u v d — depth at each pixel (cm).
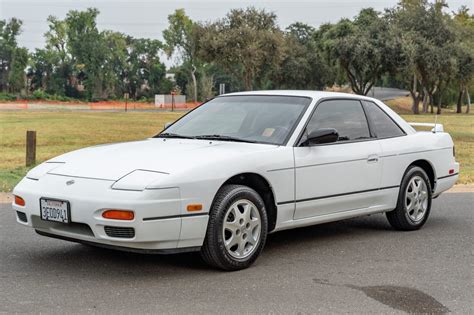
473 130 3550
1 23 10812
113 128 3434
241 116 648
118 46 11906
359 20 7206
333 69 7581
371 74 6481
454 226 768
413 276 541
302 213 605
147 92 12362
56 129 3306
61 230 526
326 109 655
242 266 549
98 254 600
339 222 786
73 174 533
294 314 437
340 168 633
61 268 549
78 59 11456
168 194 495
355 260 593
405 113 7256
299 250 632
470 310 455
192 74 11831
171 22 11625
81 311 434
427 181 747
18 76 10925
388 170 690
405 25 6669
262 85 9912
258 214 558
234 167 540
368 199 670
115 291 482
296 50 8744
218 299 467
